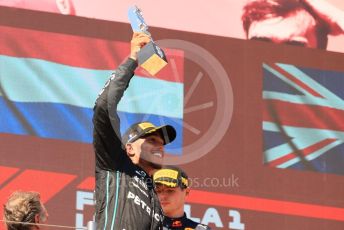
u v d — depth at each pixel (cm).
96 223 1562
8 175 2338
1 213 2294
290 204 2572
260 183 2562
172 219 1919
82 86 2495
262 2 2770
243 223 2503
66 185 2378
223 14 2725
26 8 2520
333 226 2591
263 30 2747
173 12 2683
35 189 2352
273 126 2645
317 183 2622
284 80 2716
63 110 2448
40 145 2392
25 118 2405
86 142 2438
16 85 2431
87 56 2530
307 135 2672
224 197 2506
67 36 2533
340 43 2811
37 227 1528
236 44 2705
